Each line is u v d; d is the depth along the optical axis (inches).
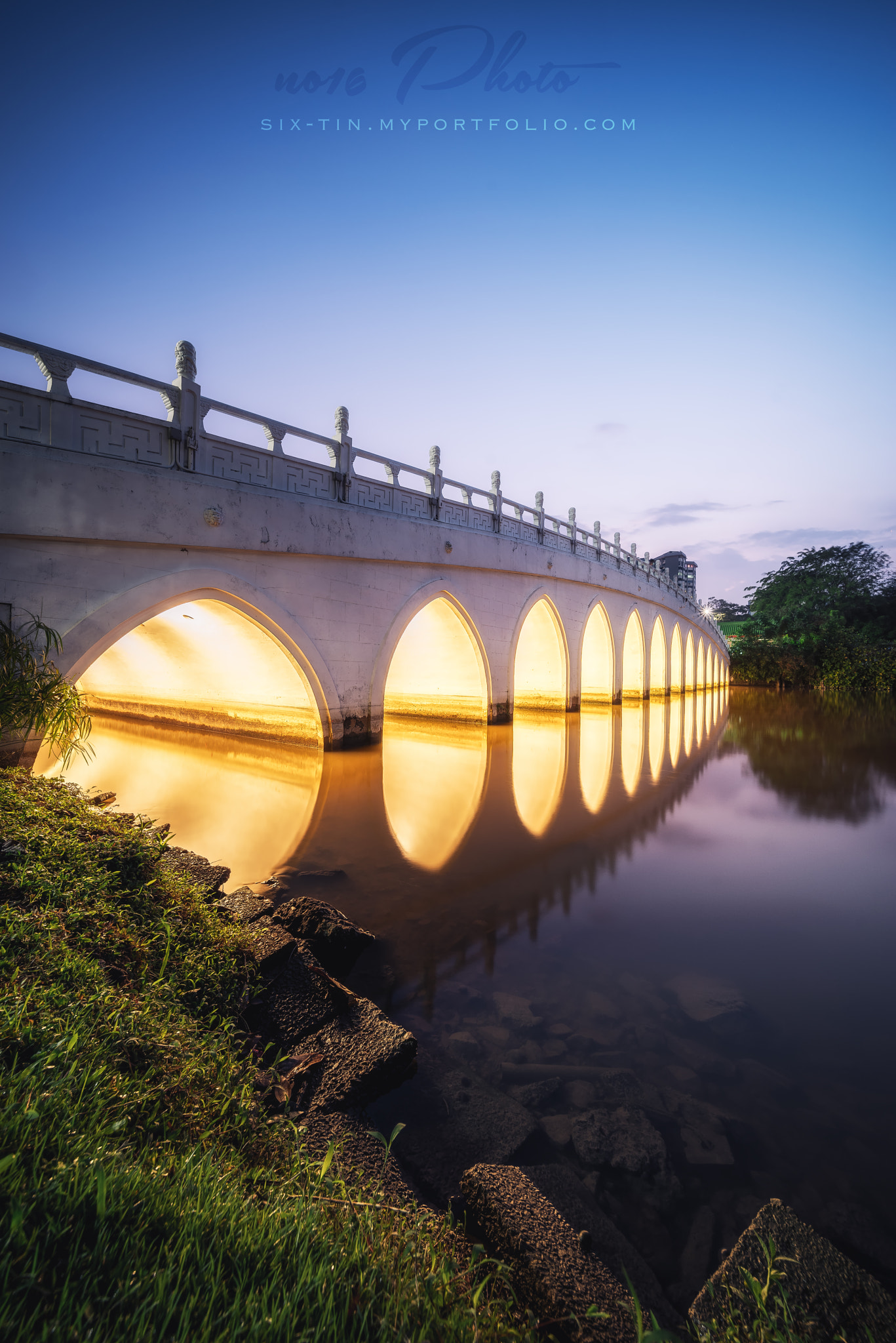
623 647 964.6
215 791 360.2
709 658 1680.6
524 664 823.7
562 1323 65.0
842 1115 114.7
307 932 161.8
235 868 238.8
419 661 681.6
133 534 319.6
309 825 300.4
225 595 376.5
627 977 165.9
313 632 437.4
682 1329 71.7
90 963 107.3
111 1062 83.9
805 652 1771.7
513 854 266.5
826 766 503.5
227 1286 51.8
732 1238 87.5
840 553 2256.4
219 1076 96.4
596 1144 104.1
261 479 394.9
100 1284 48.3
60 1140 63.2
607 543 896.9
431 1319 55.3
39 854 145.8
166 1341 45.0
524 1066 126.5
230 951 137.9
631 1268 80.4
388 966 168.4
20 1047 78.5
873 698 1406.3
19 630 282.7
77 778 385.4
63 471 293.3
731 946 186.2
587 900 219.8
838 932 196.2
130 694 674.2
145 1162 68.2
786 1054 133.6
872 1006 153.1
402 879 233.8
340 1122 101.9
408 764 445.1
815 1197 95.7
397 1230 72.7
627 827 314.5
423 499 536.1
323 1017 127.5
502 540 625.6
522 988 159.0
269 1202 69.2
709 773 462.3
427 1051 130.4
